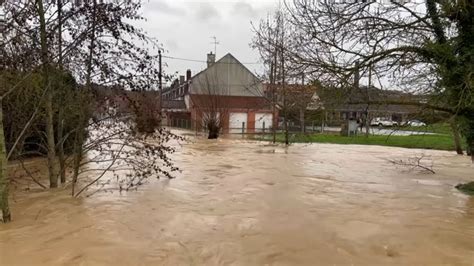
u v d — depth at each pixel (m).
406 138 23.33
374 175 9.47
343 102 8.09
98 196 6.37
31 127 7.37
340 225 4.91
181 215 5.24
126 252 3.83
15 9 5.49
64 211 5.36
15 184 7.33
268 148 17.00
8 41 5.58
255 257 3.79
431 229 4.80
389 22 7.65
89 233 4.41
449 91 7.55
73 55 6.25
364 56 7.75
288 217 5.26
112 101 6.49
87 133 7.11
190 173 9.03
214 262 3.64
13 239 4.18
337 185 7.89
